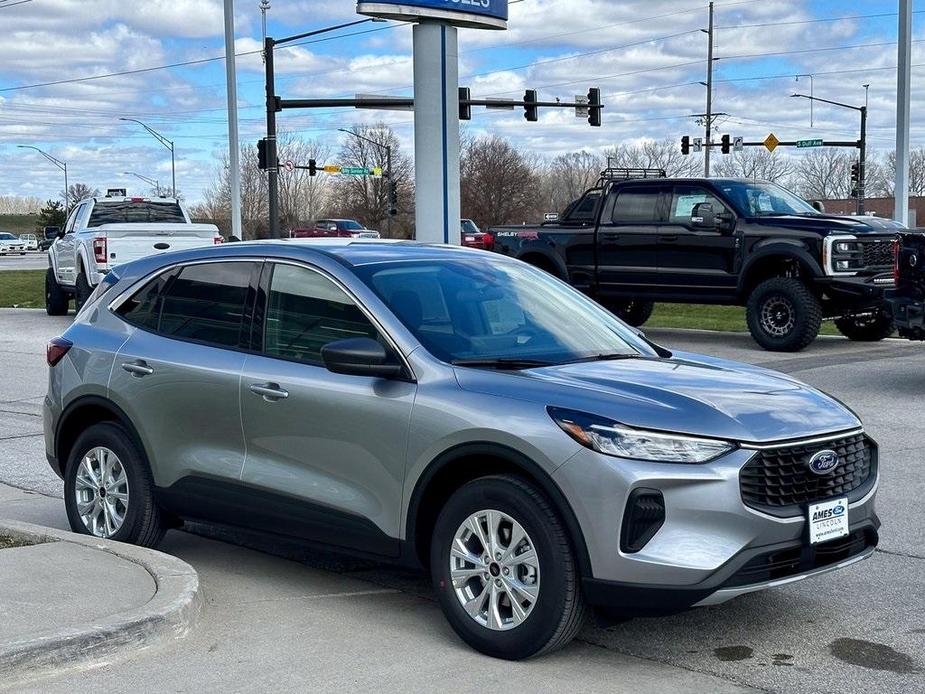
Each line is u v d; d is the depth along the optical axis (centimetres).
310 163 6381
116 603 513
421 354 521
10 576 554
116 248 1959
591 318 613
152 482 625
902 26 2406
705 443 454
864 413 1100
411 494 509
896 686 451
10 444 1025
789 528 463
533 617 466
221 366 590
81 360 661
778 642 504
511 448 472
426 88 1897
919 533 686
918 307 1191
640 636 513
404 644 502
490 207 9169
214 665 474
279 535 577
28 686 449
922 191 10950
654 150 10450
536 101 3978
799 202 1722
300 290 579
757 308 1612
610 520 449
